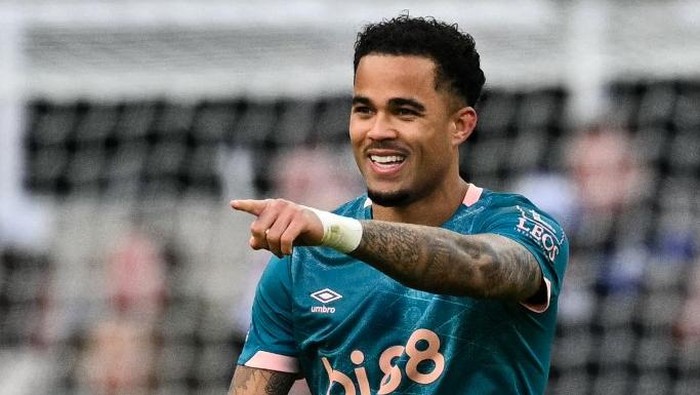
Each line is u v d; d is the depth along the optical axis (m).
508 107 34.75
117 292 33.41
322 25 34.31
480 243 13.38
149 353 33.03
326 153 34.44
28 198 35.16
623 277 32.56
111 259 33.81
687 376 32.34
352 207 15.83
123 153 35.47
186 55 34.84
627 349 32.47
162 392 33.03
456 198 15.03
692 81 34.19
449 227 14.93
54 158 35.47
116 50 34.78
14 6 34.19
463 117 14.86
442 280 12.95
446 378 14.68
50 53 34.62
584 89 34.25
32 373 33.09
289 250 11.88
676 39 34.09
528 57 34.34
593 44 34.19
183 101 34.94
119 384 32.91
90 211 34.78
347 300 15.01
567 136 34.19
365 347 14.92
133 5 34.12
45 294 33.97
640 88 34.22
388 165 14.38
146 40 34.78
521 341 14.68
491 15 34.16
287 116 34.97
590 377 32.47
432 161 14.49
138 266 33.41
